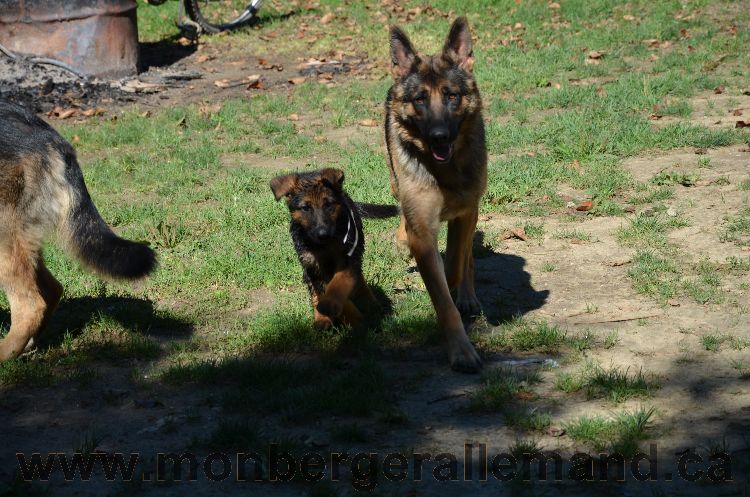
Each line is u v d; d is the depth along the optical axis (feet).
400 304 21.47
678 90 39.73
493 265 24.04
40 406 17.28
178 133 37.99
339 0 61.87
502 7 57.52
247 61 50.98
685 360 17.81
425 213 18.80
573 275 23.00
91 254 19.47
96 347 19.89
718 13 54.19
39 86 44.78
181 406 17.07
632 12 55.11
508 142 34.24
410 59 19.36
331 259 20.04
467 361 17.87
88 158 35.45
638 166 31.07
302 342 19.70
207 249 25.62
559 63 45.78
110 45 46.65
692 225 25.34
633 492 13.34
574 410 16.01
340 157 34.32
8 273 19.08
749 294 20.80
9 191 18.83
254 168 33.09
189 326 21.03
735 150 31.83
